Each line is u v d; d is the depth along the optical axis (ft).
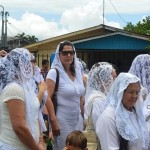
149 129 10.55
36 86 12.33
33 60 11.91
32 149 9.56
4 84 9.79
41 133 11.85
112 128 9.64
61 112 13.35
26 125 9.53
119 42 47.11
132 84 9.73
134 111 10.03
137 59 14.07
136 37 46.62
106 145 9.63
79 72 13.94
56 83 13.39
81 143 10.44
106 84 11.73
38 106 10.03
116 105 9.84
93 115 11.27
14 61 9.80
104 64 12.34
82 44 47.11
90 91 11.93
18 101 9.47
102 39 47.09
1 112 9.64
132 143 9.71
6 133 9.53
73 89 13.39
